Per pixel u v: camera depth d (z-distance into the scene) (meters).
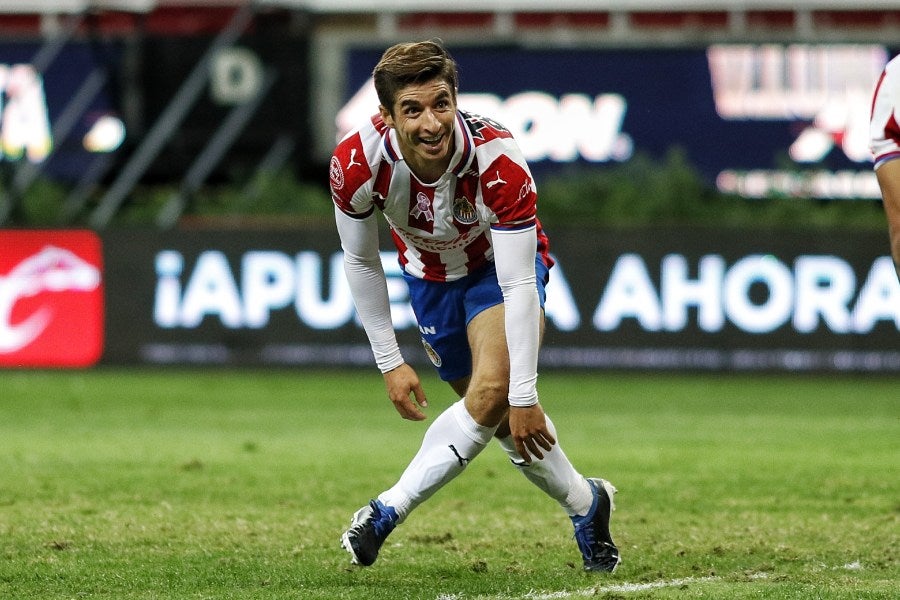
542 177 51.53
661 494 21.30
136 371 43.16
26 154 52.38
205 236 42.94
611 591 13.62
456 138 13.05
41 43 53.22
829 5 56.38
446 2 57.16
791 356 41.62
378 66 12.70
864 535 17.50
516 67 51.53
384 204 13.68
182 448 27.20
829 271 41.44
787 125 50.69
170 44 53.28
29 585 14.31
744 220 47.03
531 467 14.48
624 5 57.50
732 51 50.84
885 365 41.47
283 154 53.56
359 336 42.75
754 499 20.78
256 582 14.41
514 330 13.27
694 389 39.78
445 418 13.83
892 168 13.12
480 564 15.14
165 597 13.66
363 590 13.90
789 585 13.89
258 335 42.94
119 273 43.09
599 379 42.00
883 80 13.27
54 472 23.56
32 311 43.19
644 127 51.25
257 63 53.53
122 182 49.94
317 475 23.39
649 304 41.88
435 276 14.29
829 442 28.42
